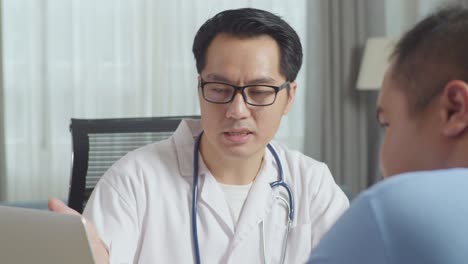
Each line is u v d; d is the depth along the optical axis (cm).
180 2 356
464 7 64
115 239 117
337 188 144
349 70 365
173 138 138
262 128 119
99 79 352
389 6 378
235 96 116
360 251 54
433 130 60
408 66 62
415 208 54
